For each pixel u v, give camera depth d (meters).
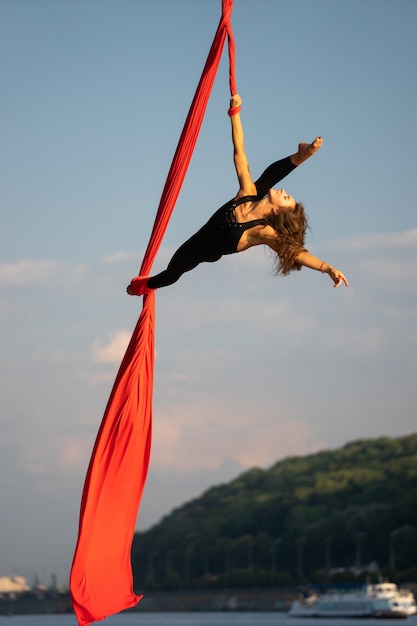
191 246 13.45
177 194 13.98
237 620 197.38
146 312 14.41
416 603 182.88
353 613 162.50
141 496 14.41
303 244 13.27
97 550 14.09
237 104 13.62
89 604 13.86
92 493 14.12
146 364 14.41
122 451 14.25
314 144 13.32
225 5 13.83
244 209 13.22
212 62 13.86
